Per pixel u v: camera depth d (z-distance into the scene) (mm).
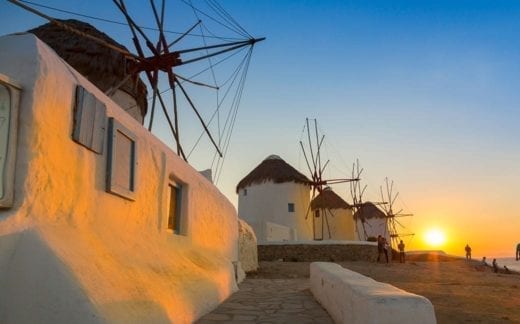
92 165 5312
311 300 8570
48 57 4551
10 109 4105
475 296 9398
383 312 4133
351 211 47031
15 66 4297
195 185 9828
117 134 6000
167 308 5465
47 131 4391
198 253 9195
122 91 14062
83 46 13484
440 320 6516
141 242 6434
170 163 8148
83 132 5035
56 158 4535
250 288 10820
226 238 12469
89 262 4445
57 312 3785
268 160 38406
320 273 8156
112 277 4656
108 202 5699
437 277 15656
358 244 27547
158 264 6336
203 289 7352
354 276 6371
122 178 6086
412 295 4324
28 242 3949
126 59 13938
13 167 4055
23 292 3818
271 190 36156
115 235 5691
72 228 4750
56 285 3846
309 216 37531
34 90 4238
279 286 11297
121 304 4414
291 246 25734
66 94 4785
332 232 45219
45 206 4340
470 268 27578
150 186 7156
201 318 6633
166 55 11781
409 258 42312
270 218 35438
